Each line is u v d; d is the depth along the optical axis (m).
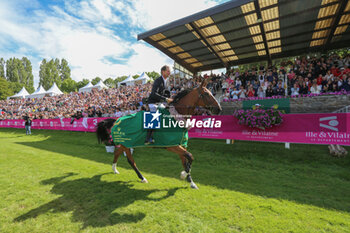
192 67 14.77
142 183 4.04
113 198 3.33
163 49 11.15
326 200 3.17
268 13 7.69
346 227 2.47
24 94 40.38
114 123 4.20
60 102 25.17
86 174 4.67
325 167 4.50
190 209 2.94
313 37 9.79
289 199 3.23
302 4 7.07
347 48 10.46
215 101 3.55
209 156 5.99
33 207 3.06
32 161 5.98
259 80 9.91
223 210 2.90
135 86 26.28
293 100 7.74
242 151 5.95
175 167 5.19
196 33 9.39
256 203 3.09
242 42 10.40
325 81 7.91
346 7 7.06
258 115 5.82
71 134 11.72
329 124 4.94
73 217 2.77
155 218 2.71
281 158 5.22
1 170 5.00
